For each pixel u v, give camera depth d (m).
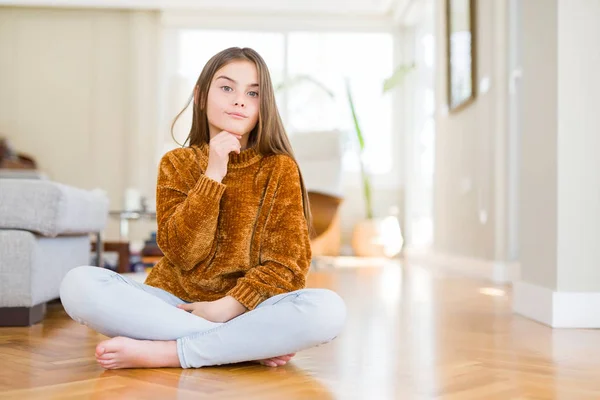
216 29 7.09
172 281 1.47
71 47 7.01
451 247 5.05
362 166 6.59
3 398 1.13
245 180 1.47
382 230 6.70
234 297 1.37
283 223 1.43
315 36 7.20
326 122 7.17
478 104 4.32
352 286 3.60
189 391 1.18
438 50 5.38
